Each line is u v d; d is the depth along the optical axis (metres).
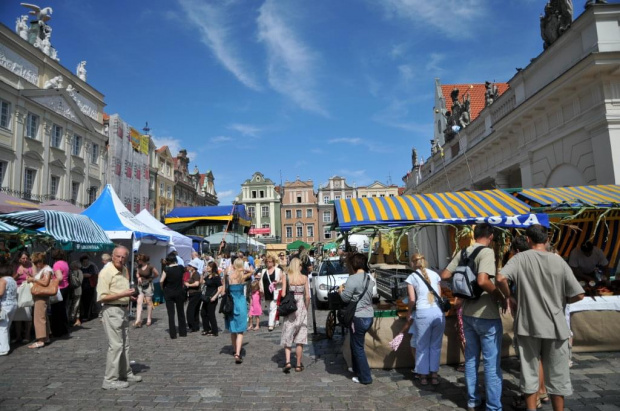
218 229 38.56
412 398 4.75
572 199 7.39
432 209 6.93
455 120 22.27
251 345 7.91
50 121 23.14
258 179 68.75
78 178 25.72
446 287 7.14
